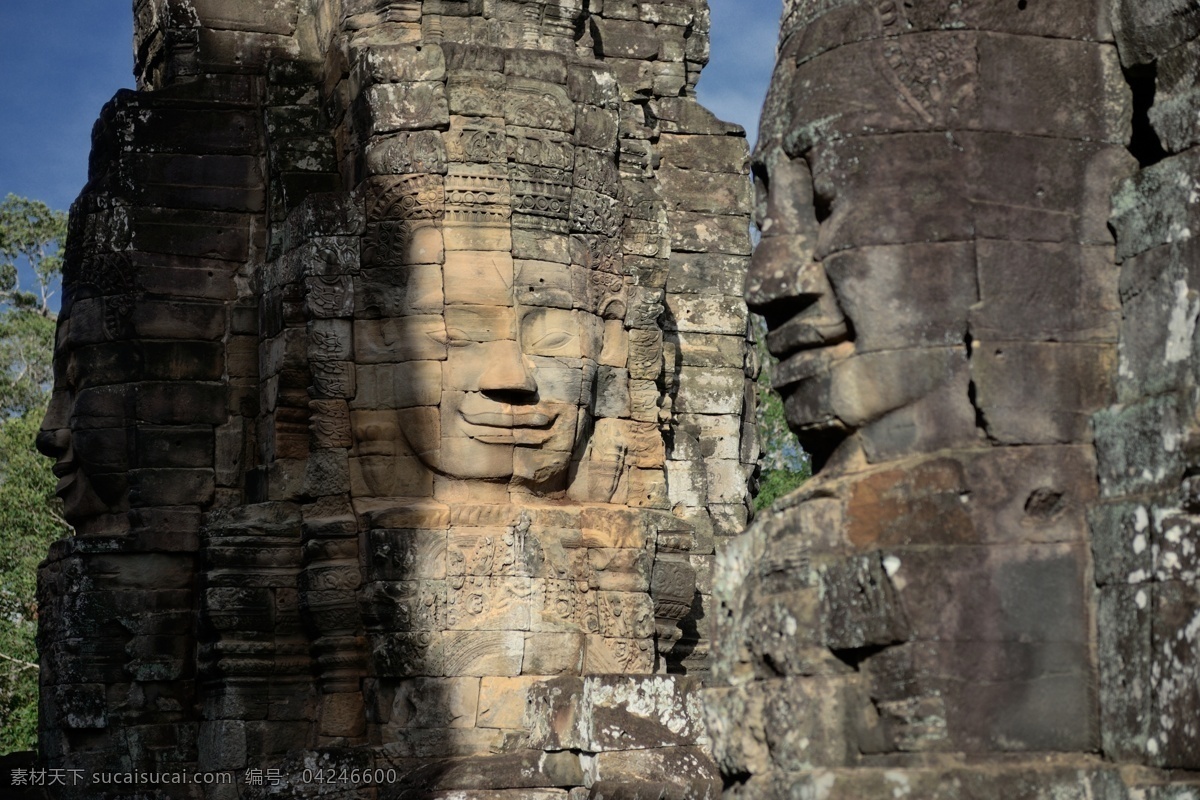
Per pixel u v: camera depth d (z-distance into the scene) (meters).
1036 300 9.20
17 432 35.88
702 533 19.39
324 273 17.14
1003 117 9.34
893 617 8.87
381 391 16.98
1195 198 8.81
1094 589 8.98
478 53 17.16
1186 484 8.47
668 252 18.11
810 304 9.56
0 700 33.50
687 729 13.95
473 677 16.27
